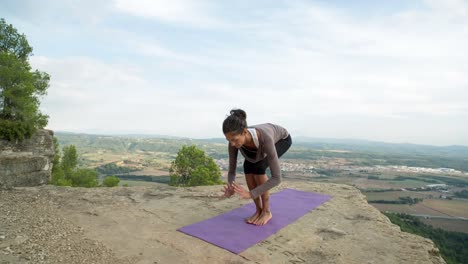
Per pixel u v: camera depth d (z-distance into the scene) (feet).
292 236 11.20
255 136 10.66
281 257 9.41
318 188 20.10
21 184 32.07
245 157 11.64
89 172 116.37
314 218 13.47
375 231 11.96
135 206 14.79
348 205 15.85
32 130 44.24
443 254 95.09
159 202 15.69
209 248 9.91
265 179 11.96
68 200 15.49
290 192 18.60
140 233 11.10
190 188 19.44
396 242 10.84
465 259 91.35
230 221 12.66
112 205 14.80
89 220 12.43
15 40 56.85
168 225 12.12
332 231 11.80
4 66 46.21
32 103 49.34
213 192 18.26
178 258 9.09
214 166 99.35
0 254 8.29
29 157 33.12
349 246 10.41
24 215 12.28
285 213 13.97
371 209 15.17
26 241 9.48
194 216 13.39
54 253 8.84
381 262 9.18
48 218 12.19
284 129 12.73
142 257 9.07
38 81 52.70
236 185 10.37
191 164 99.55
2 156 30.55
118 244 9.98
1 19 55.57
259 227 11.97
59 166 109.60
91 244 9.79
